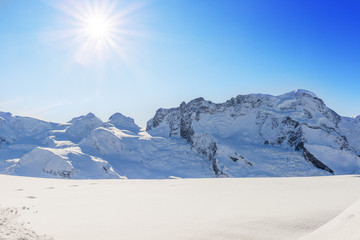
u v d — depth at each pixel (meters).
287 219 9.18
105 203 13.97
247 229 8.29
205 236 7.75
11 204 13.41
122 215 10.94
